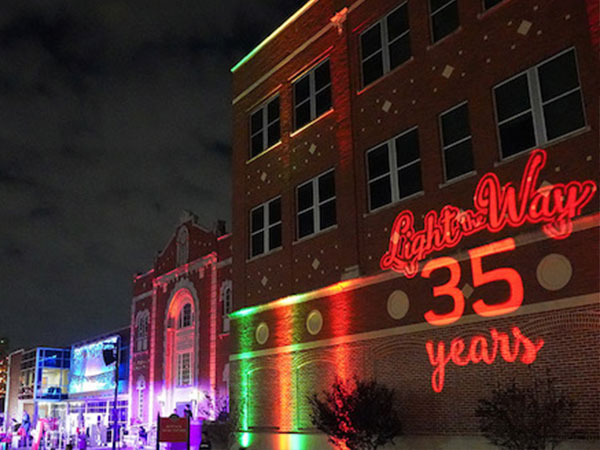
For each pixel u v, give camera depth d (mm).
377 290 19562
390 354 18688
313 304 22016
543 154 15703
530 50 16562
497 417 14438
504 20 17375
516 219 16016
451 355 16906
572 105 15492
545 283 15078
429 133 18906
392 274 19109
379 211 20062
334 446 20016
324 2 24250
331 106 23109
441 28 19438
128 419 44531
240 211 27000
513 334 15523
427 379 17438
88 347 58188
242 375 24812
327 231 22047
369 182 20891
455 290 17156
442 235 17859
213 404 34656
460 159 18047
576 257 14578
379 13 21609
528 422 14234
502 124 17031
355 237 20609
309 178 23453
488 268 16438
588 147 14797
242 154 27562
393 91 20484
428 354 17547
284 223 24234
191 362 38125
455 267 17281
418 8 20078
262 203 25938
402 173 19750
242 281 26000
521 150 16438
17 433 46406
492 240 16484
